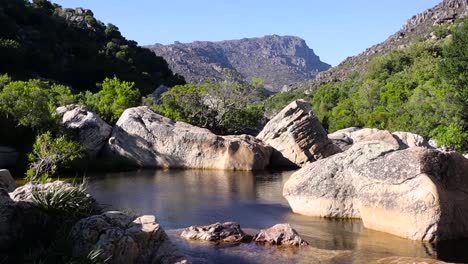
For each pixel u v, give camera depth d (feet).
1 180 44.78
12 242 36.63
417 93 213.87
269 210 70.64
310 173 67.05
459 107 165.07
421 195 51.62
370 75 375.86
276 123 137.08
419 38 444.14
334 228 58.08
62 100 155.84
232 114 195.11
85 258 32.40
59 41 291.79
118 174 110.11
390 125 207.21
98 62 288.92
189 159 124.88
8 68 229.66
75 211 40.45
